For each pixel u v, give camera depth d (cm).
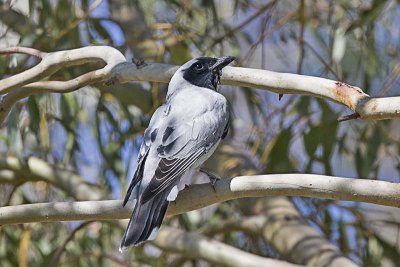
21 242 1259
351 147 1371
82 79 927
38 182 1369
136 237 772
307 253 1176
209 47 1267
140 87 1320
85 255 1299
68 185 1299
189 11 1312
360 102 758
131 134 1312
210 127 884
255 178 775
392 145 1305
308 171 1202
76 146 1292
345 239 1292
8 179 1319
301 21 1239
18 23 1262
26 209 826
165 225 1266
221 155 1314
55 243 1330
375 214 1519
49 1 1202
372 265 1266
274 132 1322
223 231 1270
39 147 1331
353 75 1240
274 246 1229
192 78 967
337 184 745
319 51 1388
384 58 1250
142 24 1359
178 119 881
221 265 1168
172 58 1273
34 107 1205
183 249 1187
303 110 1234
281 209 1264
